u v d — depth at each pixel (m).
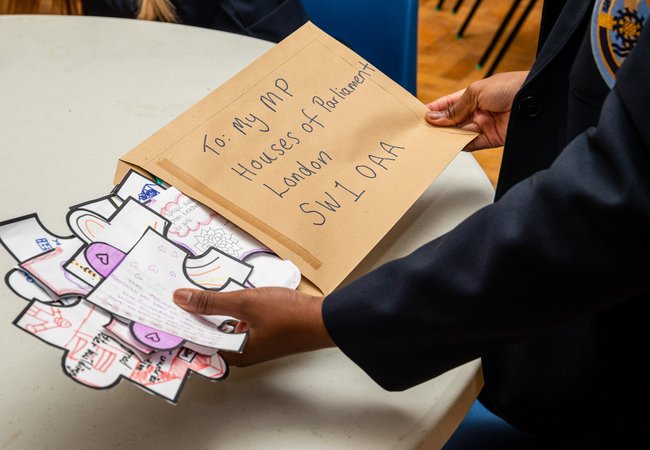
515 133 0.71
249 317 0.55
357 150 0.74
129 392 0.54
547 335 0.68
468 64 2.82
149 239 0.58
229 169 0.68
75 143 0.80
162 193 0.65
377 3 1.23
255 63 0.77
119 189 0.64
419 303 0.52
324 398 0.56
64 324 0.50
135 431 0.52
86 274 0.54
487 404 0.80
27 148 0.79
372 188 0.71
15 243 0.54
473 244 0.50
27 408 0.53
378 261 0.69
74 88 0.90
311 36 0.81
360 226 0.67
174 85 0.92
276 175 0.69
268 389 0.56
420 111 0.82
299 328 0.55
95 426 0.52
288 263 0.63
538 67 0.67
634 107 0.44
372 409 0.55
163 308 0.54
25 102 0.86
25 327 0.48
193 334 0.53
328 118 0.75
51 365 0.56
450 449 0.80
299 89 0.77
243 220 0.65
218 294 0.55
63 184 0.74
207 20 1.28
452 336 0.52
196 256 0.60
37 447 0.50
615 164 0.44
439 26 3.11
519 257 0.48
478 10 3.27
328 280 0.63
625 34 0.57
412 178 0.73
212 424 0.53
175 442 0.51
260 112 0.73
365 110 0.78
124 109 0.86
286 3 1.25
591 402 0.67
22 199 0.71
